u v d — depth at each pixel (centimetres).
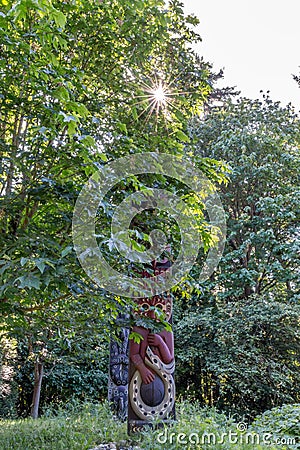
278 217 952
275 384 888
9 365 921
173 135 443
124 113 412
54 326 479
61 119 248
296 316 914
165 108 439
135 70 417
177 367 1038
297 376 912
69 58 385
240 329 916
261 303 938
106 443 433
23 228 323
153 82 445
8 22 268
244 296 1065
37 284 217
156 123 429
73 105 254
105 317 423
